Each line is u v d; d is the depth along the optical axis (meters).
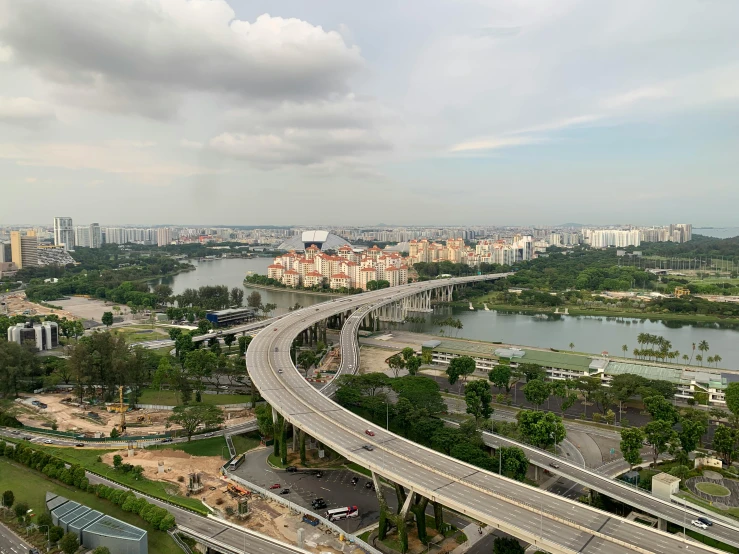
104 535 199.38
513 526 180.88
